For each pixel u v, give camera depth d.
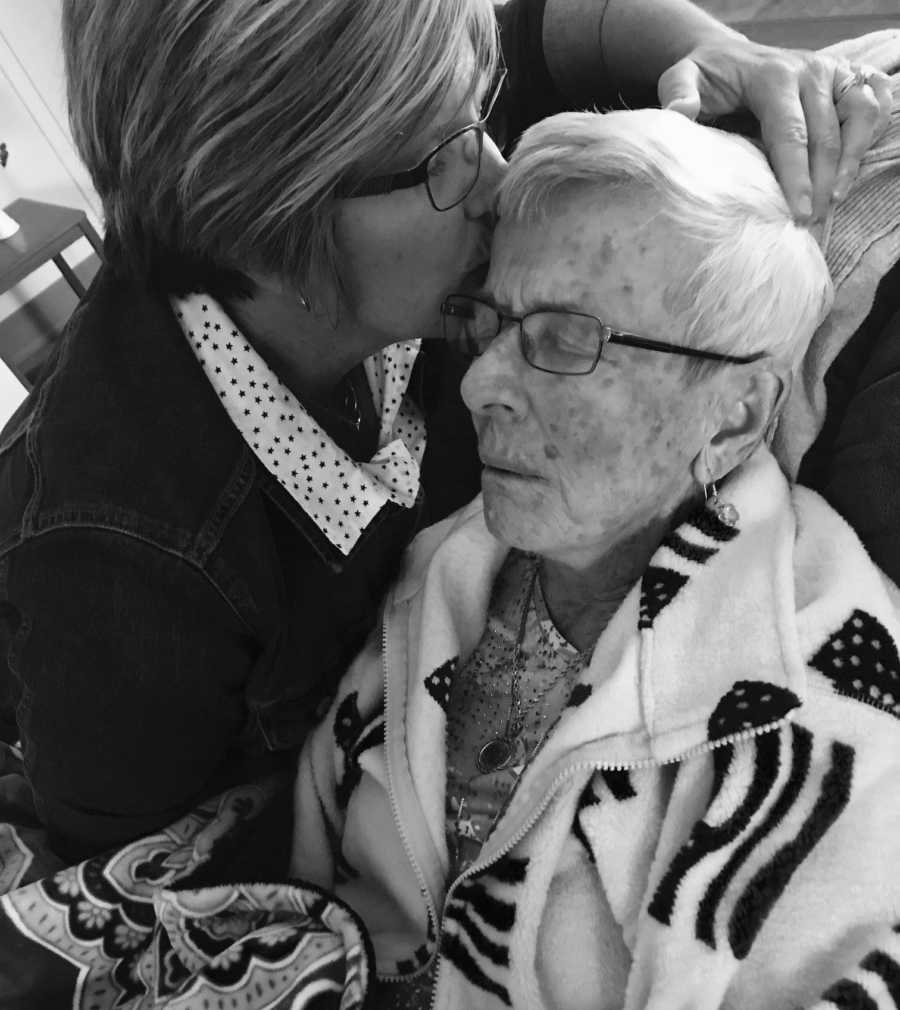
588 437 0.68
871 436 0.78
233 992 0.83
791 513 0.81
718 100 0.81
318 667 0.97
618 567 0.83
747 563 0.76
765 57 0.80
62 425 0.69
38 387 0.77
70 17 0.56
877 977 0.63
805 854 0.67
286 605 0.85
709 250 0.62
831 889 0.66
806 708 0.69
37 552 0.68
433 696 0.88
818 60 0.78
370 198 0.60
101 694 0.75
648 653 0.76
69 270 2.46
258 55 0.51
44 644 0.72
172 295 0.72
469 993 0.83
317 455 0.78
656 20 0.96
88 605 0.70
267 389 0.73
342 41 0.51
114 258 0.71
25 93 2.43
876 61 0.85
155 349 0.71
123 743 0.80
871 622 0.71
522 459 0.72
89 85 0.57
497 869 0.81
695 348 0.65
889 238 0.76
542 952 0.79
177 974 0.88
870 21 1.81
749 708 0.69
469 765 0.90
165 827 0.95
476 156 0.64
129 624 0.72
